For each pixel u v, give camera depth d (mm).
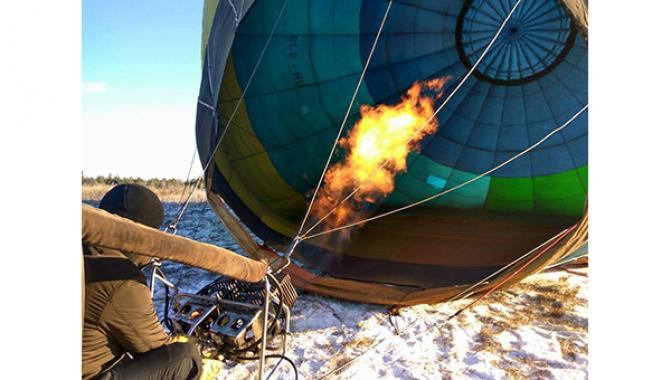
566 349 3951
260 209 6309
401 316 4734
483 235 6473
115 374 1780
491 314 4750
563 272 6047
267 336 2596
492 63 6418
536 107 6527
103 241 1571
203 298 2639
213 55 4871
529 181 6934
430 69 6668
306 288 5164
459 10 6238
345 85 6754
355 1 6266
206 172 5023
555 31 5922
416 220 7109
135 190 2172
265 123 6465
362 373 3627
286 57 6289
